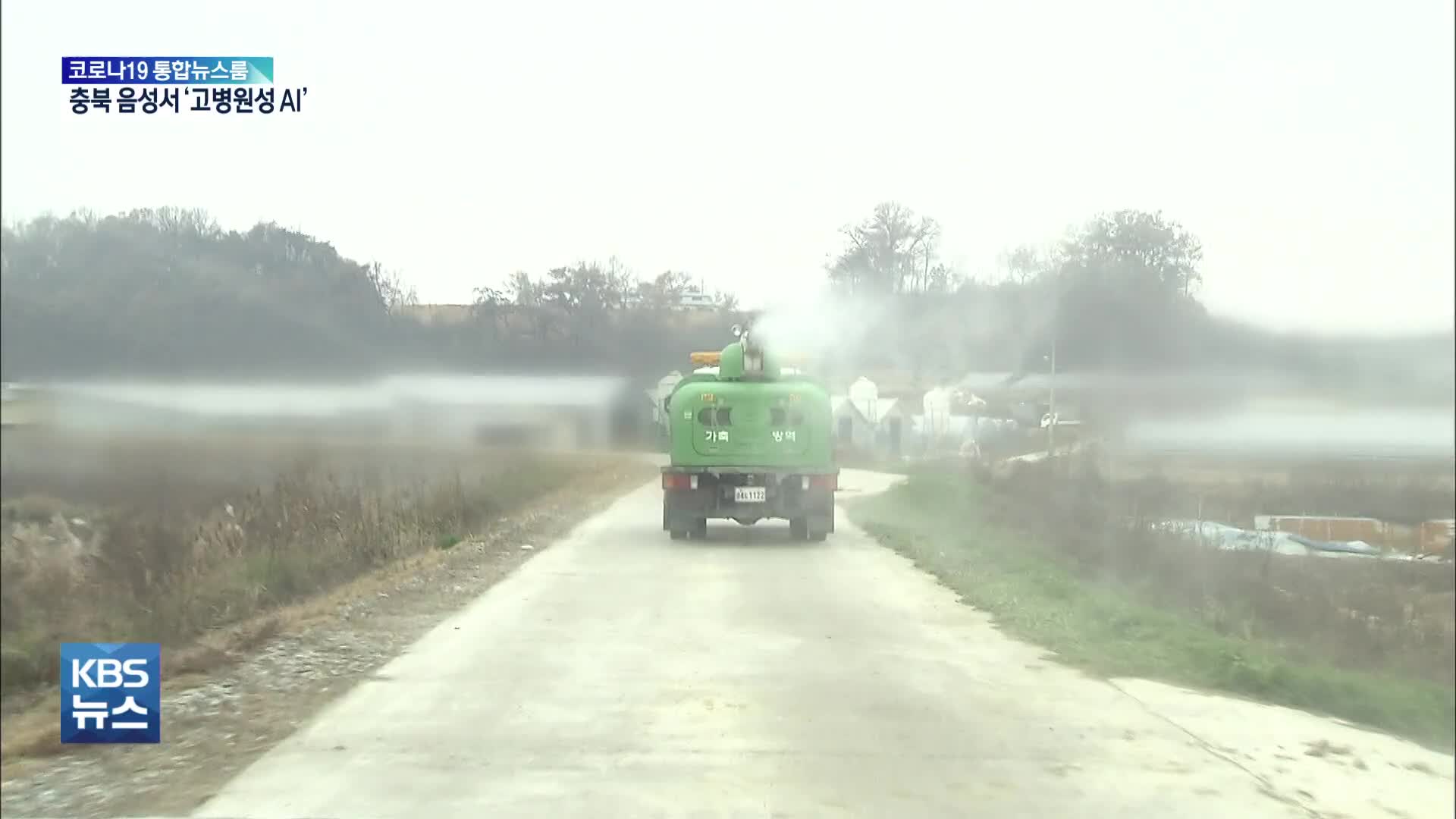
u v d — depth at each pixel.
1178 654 9.73
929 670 8.91
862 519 22.25
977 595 12.36
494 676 8.45
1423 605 19.12
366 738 6.85
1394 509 24.56
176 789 5.96
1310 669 10.33
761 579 13.82
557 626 10.48
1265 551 19.78
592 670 8.67
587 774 6.20
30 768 6.31
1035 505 22.58
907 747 6.82
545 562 15.23
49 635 9.37
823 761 6.50
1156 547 18.34
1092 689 8.45
